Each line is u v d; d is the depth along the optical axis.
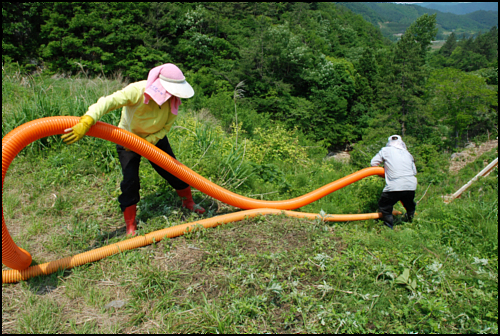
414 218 4.57
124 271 2.69
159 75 2.90
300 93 32.09
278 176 5.67
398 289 2.65
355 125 35.44
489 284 2.78
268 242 3.13
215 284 2.58
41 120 2.56
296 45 28.92
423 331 2.31
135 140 2.91
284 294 2.48
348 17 80.62
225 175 4.82
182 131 6.34
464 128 27.50
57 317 2.25
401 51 29.30
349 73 37.25
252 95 27.14
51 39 20.33
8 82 7.29
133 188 3.10
